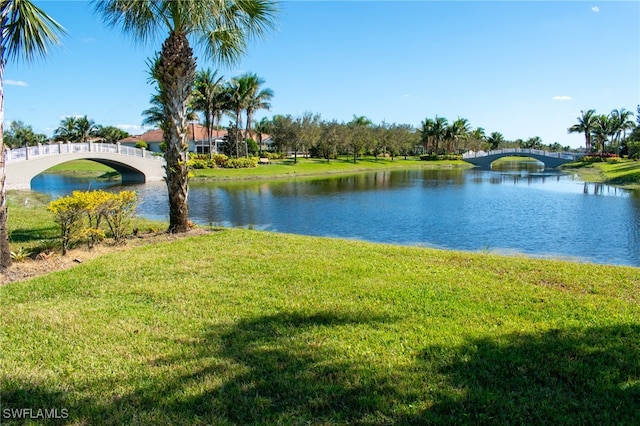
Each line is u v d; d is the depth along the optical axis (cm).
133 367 394
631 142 6372
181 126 1075
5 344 443
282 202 2494
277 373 379
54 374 381
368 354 413
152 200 2591
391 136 7438
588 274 709
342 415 318
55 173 5369
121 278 679
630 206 2253
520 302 558
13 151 3164
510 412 320
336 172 5528
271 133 6538
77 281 663
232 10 1034
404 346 430
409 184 3812
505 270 735
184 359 408
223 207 2284
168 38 1029
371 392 347
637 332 457
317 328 476
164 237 1041
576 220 1823
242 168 4844
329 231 1608
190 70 1059
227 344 439
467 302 559
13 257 778
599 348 419
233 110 5188
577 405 327
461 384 357
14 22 761
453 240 1430
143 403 337
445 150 9294
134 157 4147
